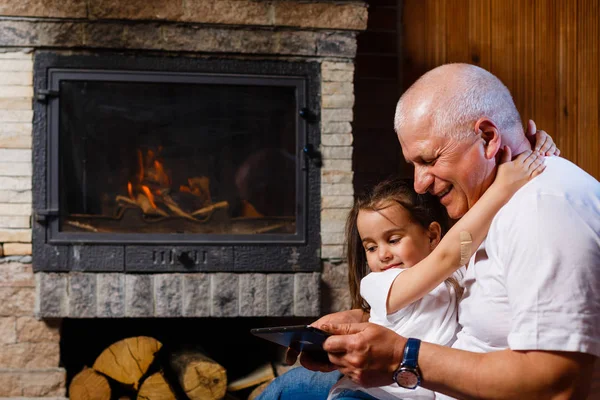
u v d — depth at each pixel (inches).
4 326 103.2
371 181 124.7
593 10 130.8
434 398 50.2
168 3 104.2
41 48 103.4
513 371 41.1
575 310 40.2
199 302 104.5
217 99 107.3
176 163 106.5
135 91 106.0
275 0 106.0
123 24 104.0
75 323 117.1
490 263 45.8
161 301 103.9
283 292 106.0
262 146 107.8
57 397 103.6
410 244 55.6
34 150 103.2
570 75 130.9
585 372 40.4
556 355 40.3
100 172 105.0
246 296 105.4
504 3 129.1
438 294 51.8
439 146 46.7
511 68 129.5
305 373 56.0
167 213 105.7
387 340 44.0
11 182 102.8
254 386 108.0
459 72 47.5
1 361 103.2
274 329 44.9
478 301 46.9
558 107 130.9
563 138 131.1
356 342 43.8
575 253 40.8
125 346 101.9
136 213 105.1
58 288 102.6
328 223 107.3
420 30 127.0
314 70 107.9
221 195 106.9
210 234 105.1
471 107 46.4
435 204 57.9
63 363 107.6
